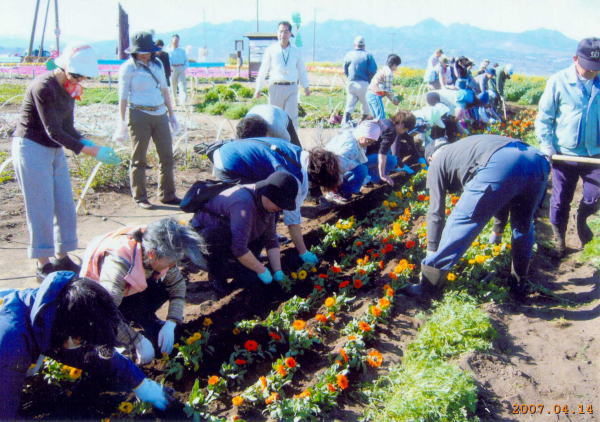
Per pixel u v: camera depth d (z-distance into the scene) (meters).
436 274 4.40
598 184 5.24
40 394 3.36
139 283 3.20
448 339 3.96
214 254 4.45
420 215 6.68
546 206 7.12
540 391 3.57
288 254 5.45
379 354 3.71
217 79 25.58
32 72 26.67
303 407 3.21
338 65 41.59
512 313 4.55
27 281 4.71
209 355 3.83
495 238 5.33
